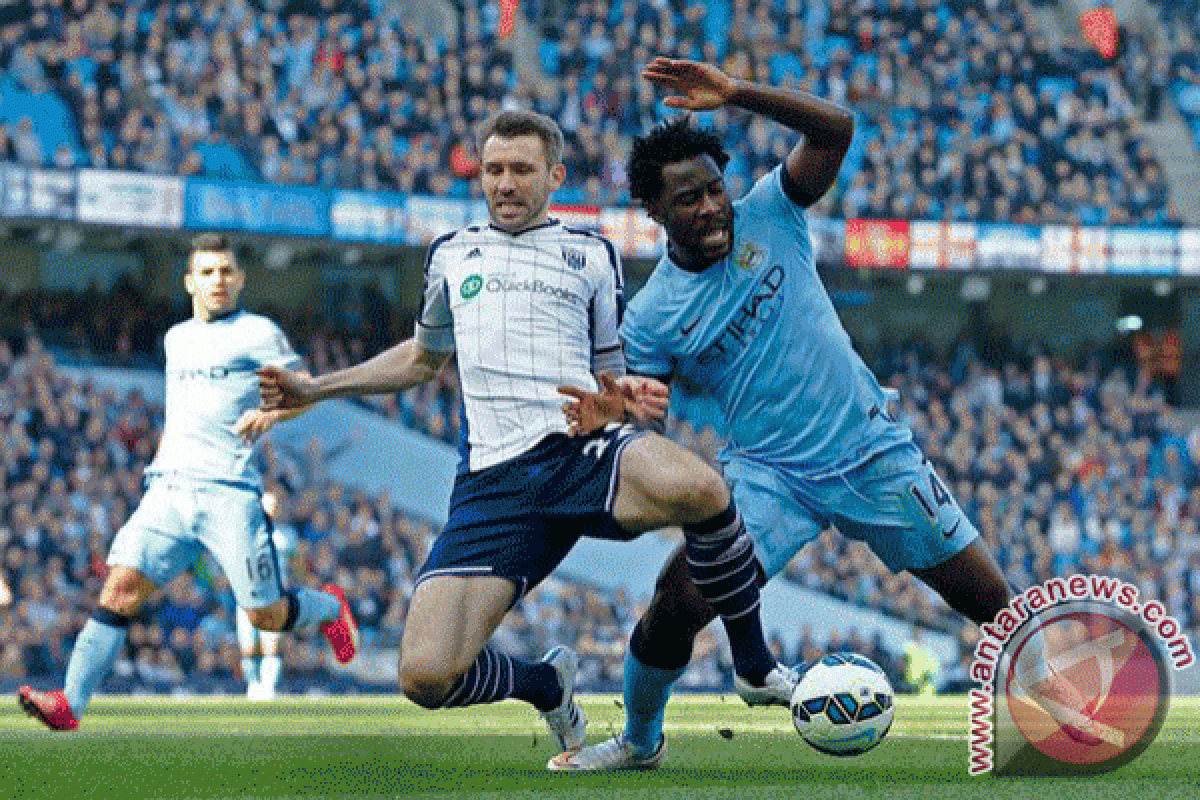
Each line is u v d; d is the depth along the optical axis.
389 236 53.97
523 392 10.36
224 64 54.84
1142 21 71.44
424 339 11.08
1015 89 64.88
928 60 65.12
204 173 52.47
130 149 50.88
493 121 10.59
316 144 54.75
